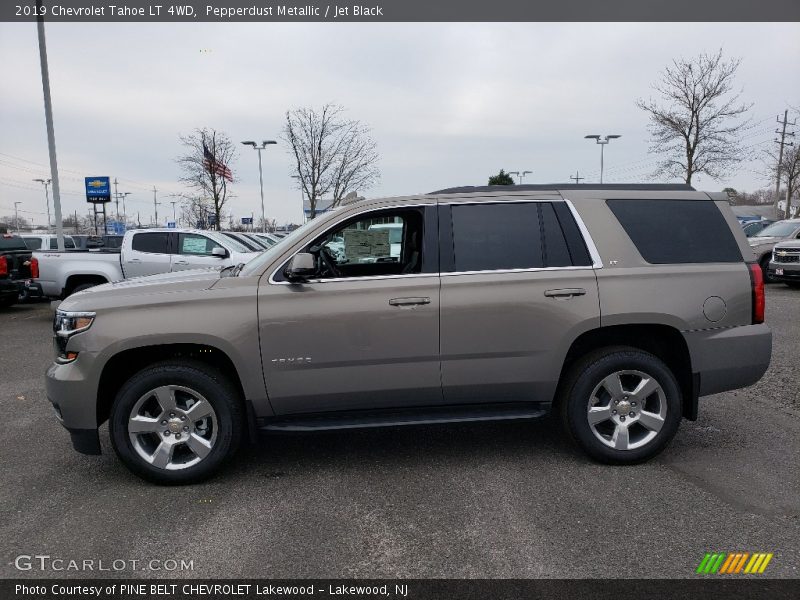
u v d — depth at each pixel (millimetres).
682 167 23969
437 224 4051
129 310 3789
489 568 2879
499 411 4098
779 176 42625
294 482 3939
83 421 3830
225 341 3785
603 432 4168
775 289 14859
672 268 4059
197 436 3896
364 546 3105
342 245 4195
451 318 3898
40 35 15938
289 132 23531
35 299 14727
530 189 4207
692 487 3742
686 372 4141
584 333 4086
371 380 3924
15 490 3863
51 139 16500
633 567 2865
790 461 4148
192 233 11188
